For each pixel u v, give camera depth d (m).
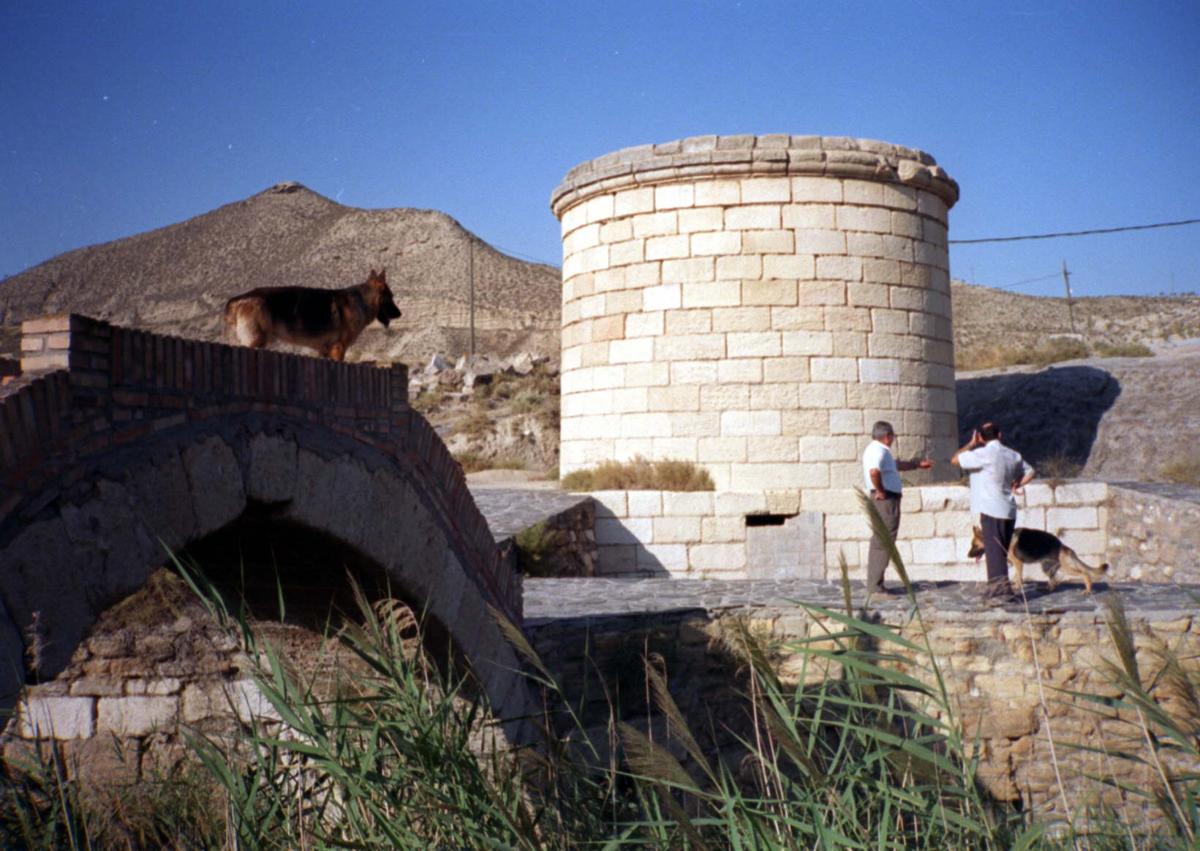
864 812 3.51
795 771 4.71
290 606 6.61
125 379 4.21
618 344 17.55
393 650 4.32
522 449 30.97
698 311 16.94
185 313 102.38
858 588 11.30
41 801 4.83
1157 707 2.64
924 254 17.58
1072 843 3.45
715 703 9.42
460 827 3.58
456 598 6.95
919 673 9.50
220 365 4.88
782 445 16.53
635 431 17.28
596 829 3.82
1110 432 22.84
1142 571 14.55
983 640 9.54
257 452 4.94
